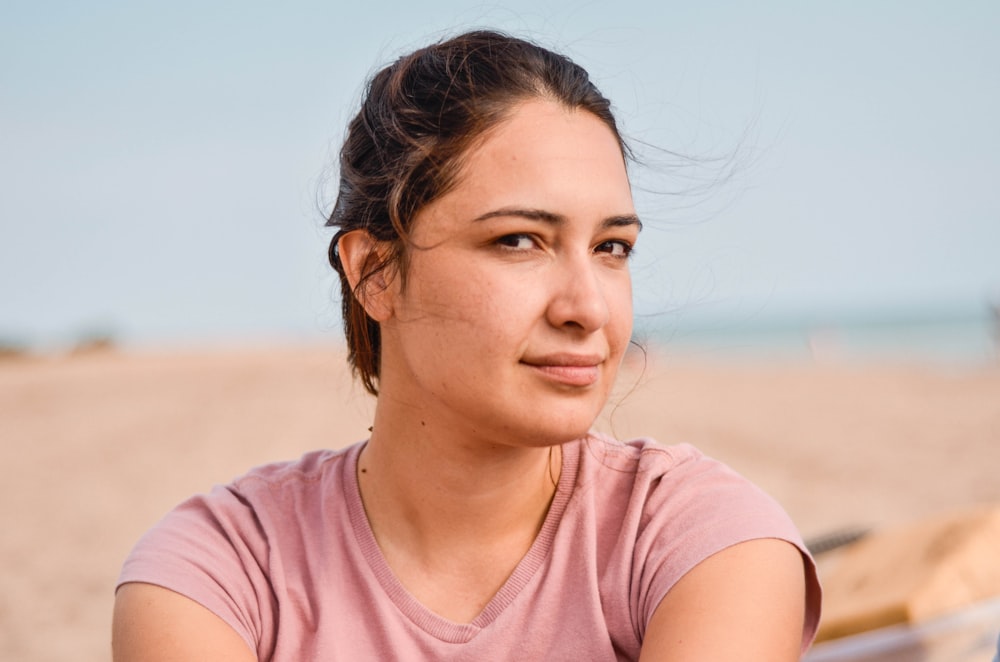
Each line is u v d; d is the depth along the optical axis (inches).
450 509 68.5
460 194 63.6
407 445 69.1
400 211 65.5
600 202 63.5
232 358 1499.8
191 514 71.9
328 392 786.8
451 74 65.6
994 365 1088.2
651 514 68.5
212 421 617.0
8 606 245.0
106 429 600.7
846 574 107.7
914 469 415.5
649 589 65.5
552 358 62.7
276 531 70.8
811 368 1187.3
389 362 70.1
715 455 463.5
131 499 379.6
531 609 66.6
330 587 68.0
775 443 505.0
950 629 90.8
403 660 65.9
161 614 65.5
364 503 71.6
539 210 62.4
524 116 64.2
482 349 62.7
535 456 68.4
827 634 93.9
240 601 68.1
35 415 697.6
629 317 66.1
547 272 63.2
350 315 76.2
